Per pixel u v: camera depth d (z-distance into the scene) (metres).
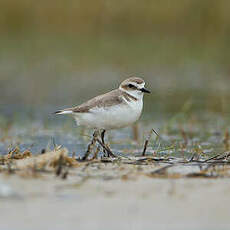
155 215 6.59
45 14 29.48
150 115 18.34
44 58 26.50
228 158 10.80
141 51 27.55
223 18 29.23
